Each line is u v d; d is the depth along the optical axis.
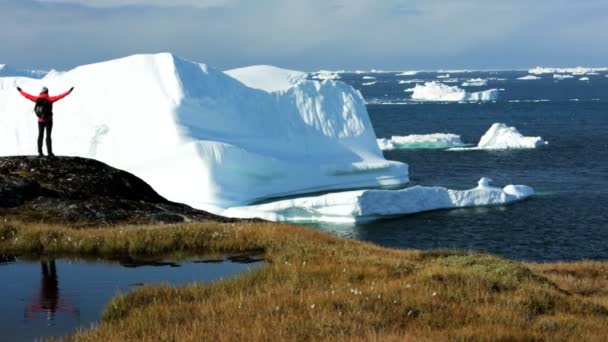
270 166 95.69
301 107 116.56
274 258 21.39
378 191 76.75
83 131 103.12
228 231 24.48
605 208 79.12
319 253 21.88
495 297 16.95
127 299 15.67
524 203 83.62
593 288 22.64
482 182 87.19
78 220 27.31
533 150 141.62
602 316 16.92
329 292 16.36
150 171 90.00
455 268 19.53
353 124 119.88
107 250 22.36
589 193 89.69
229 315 14.51
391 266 19.78
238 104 109.56
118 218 28.39
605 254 58.12
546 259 56.50
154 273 19.56
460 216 76.56
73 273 19.28
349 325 13.70
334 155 113.25
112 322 14.22
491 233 67.50
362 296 15.88
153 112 100.75
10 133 105.00
